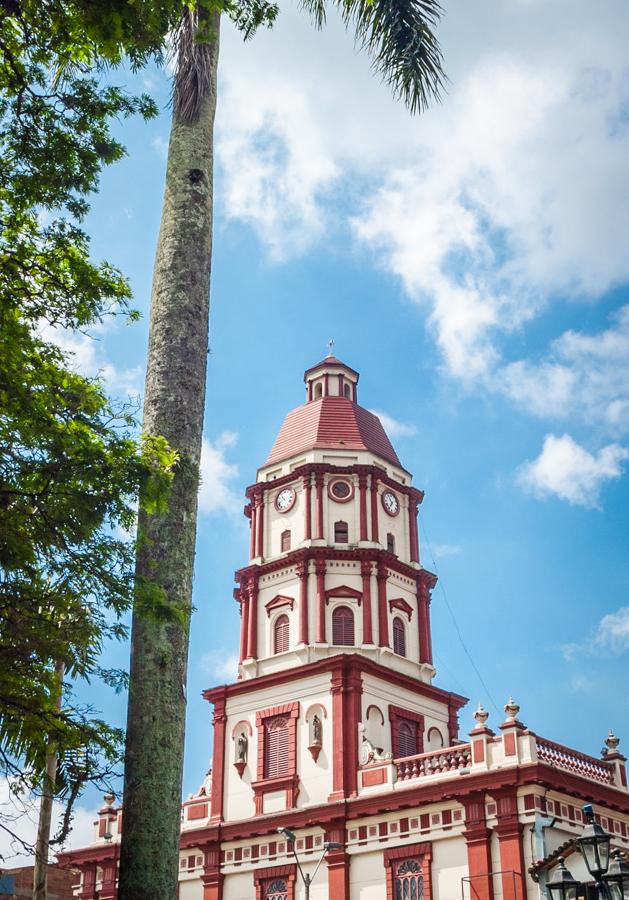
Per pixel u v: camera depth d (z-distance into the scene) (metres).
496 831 38.00
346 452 51.62
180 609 15.75
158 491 15.66
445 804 39.88
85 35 16.25
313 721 45.50
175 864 14.80
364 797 42.00
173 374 17.36
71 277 17.05
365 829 41.97
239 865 44.97
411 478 53.78
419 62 20.47
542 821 37.03
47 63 16.95
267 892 43.72
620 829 40.91
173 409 17.16
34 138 17.11
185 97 19.16
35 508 15.69
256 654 49.06
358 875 41.44
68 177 17.20
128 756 15.13
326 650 47.12
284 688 47.31
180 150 18.89
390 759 42.56
